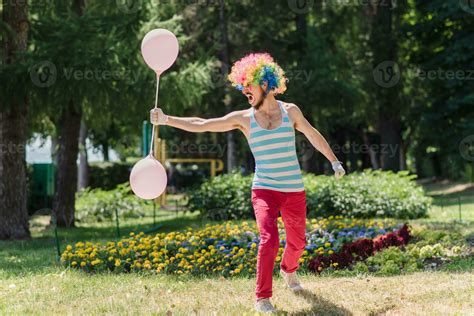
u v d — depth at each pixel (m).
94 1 13.65
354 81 25.67
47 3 14.38
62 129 15.77
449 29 24.72
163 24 13.93
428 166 38.25
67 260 7.66
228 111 23.33
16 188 12.77
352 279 6.24
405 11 25.61
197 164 37.75
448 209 17.09
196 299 5.35
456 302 4.96
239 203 15.59
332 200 14.98
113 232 13.83
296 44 24.81
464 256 7.44
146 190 4.97
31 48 13.84
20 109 12.80
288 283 5.64
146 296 5.56
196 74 14.34
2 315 4.91
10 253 9.84
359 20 26.69
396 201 14.76
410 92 26.84
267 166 5.02
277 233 4.81
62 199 15.89
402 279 6.09
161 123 4.99
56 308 5.15
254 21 23.89
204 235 8.67
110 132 31.14
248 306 4.98
